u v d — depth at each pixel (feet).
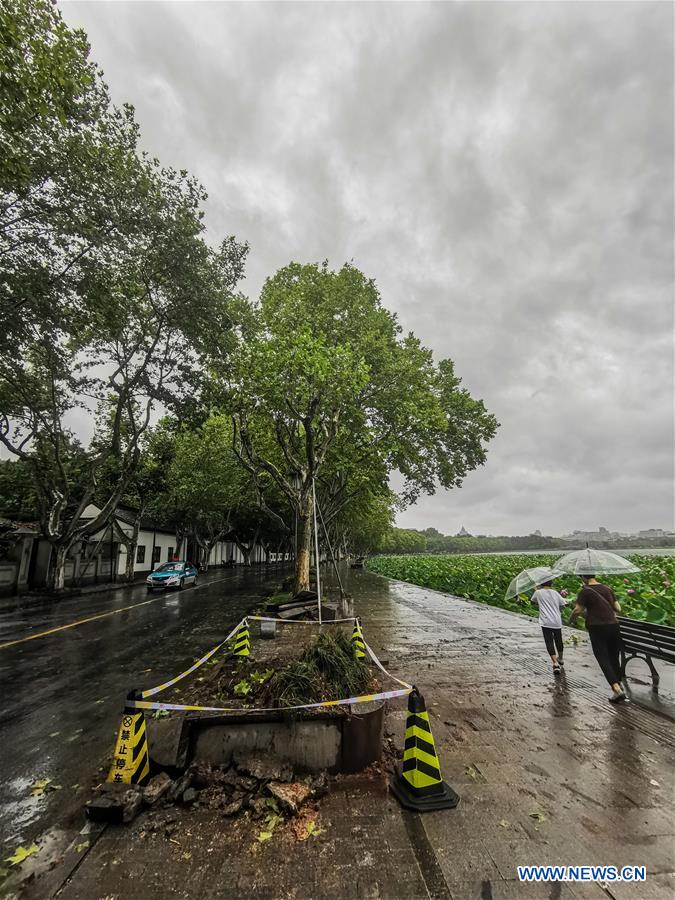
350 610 38.11
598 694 18.61
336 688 13.66
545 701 17.78
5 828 9.98
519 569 71.10
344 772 11.91
